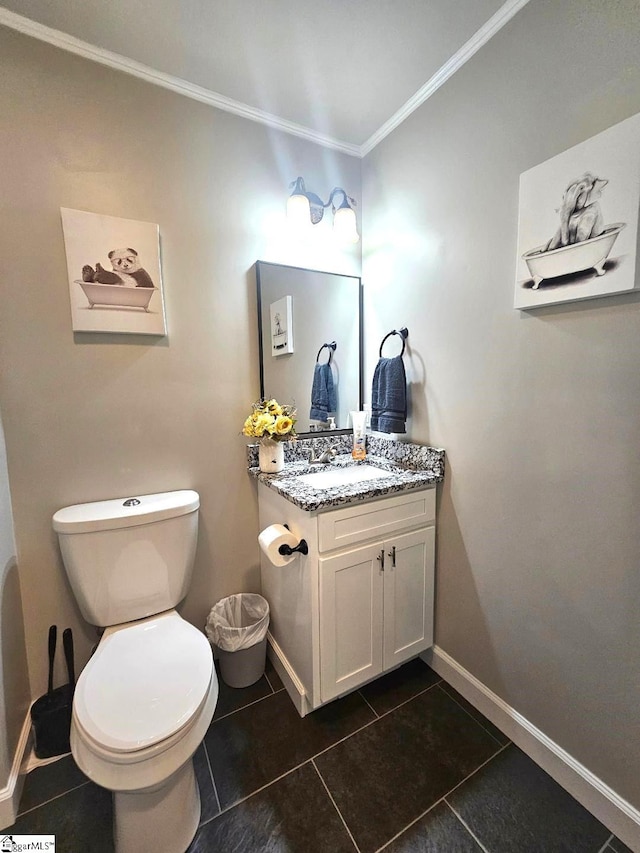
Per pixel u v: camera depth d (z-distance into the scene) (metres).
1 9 1.13
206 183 1.50
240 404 1.65
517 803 1.11
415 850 1.00
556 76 1.04
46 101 1.23
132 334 1.41
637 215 0.88
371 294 1.87
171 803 0.97
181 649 1.15
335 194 1.70
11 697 1.17
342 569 1.31
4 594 1.17
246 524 1.72
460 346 1.40
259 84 1.43
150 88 1.37
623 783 1.02
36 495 1.31
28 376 1.27
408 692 1.52
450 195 1.40
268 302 1.66
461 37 1.24
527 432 1.19
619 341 0.96
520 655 1.27
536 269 1.09
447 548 1.52
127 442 1.44
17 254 1.23
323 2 1.11
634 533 0.96
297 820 1.07
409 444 1.65
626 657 1.00
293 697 1.46
